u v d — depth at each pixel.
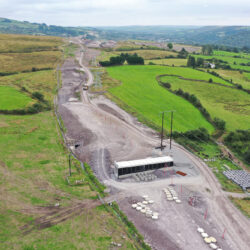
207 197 54.91
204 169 67.94
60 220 44.81
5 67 169.12
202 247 40.56
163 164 66.06
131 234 42.81
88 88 139.12
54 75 162.25
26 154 68.44
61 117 99.44
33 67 175.38
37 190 53.25
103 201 51.22
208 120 110.00
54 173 60.47
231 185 60.66
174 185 58.88
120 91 137.88
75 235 41.44
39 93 116.19
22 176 57.94
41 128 87.06
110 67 195.62
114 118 100.88
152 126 95.44
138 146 79.00
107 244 39.91
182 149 79.62
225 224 46.44
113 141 81.25
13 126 85.19
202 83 172.25
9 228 42.12
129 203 51.19
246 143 89.44
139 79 165.75
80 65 196.25
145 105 120.12
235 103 140.50
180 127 99.12
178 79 176.62
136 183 58.91
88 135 84.50
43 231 41.91
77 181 57.19
